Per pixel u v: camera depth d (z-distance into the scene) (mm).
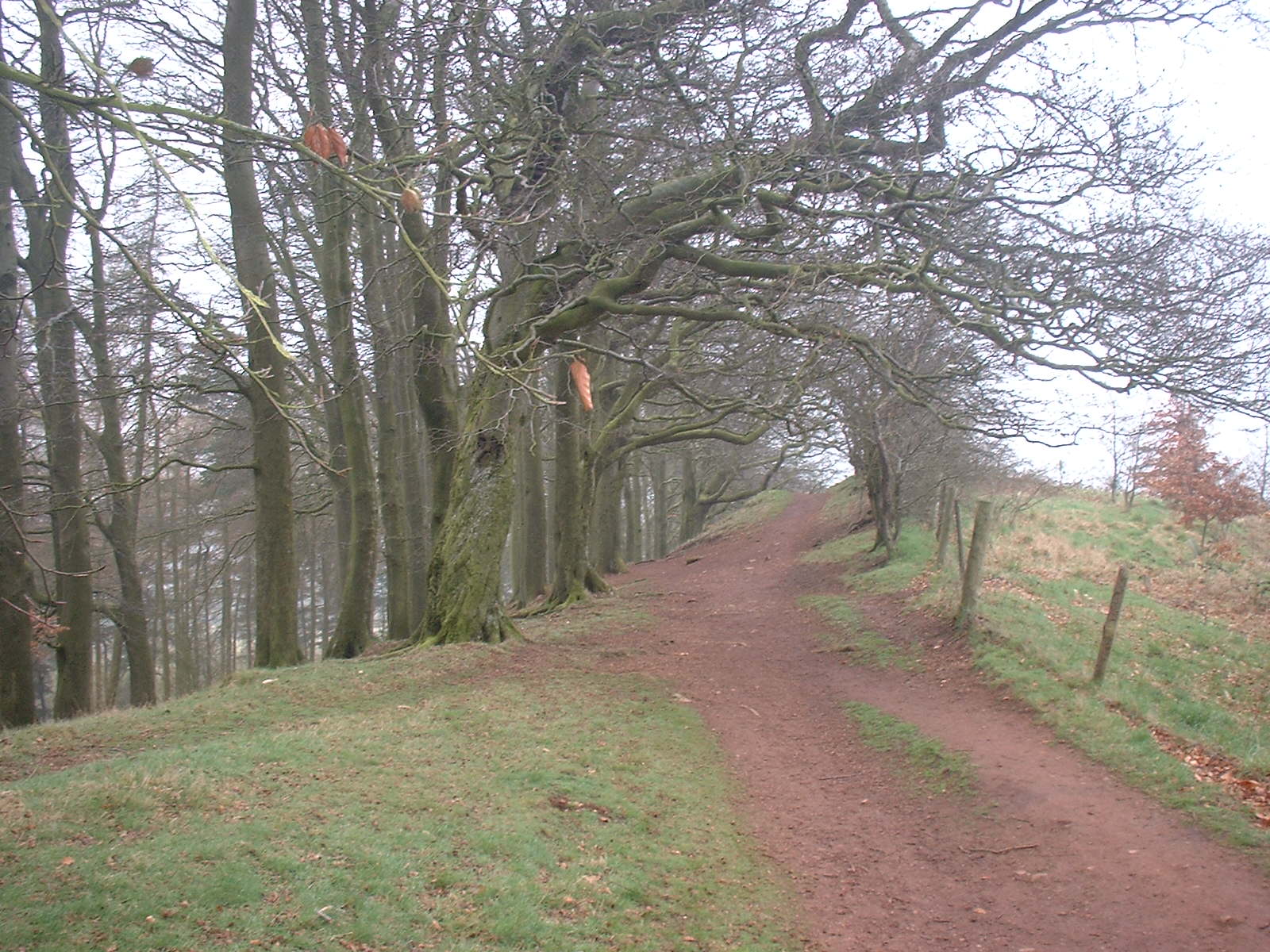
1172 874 6582
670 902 6508
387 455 18844
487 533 14469
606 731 10234
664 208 13461
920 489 26703
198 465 14133
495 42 12430
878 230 11594
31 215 13805
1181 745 9000
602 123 13711
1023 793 8328
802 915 6625
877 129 13336
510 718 10258
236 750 7914
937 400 12562
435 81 13266
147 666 18781
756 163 11867
